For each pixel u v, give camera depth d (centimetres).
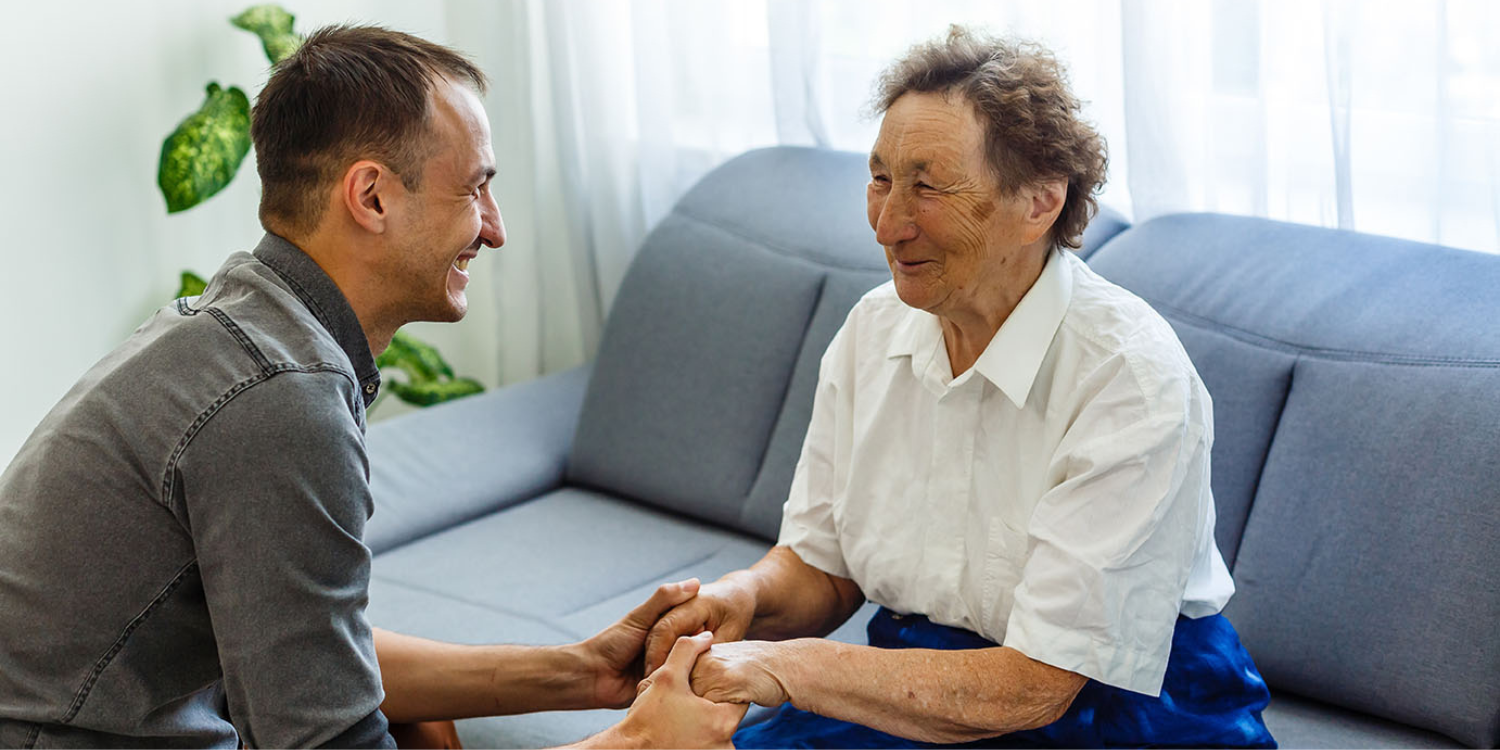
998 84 135
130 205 265
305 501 117
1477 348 167
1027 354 144
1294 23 207
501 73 296
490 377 327
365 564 124
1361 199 209
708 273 242
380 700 125
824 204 240
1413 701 161
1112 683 137
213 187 254
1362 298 180
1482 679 156
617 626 163
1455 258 181
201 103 273
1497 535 157
